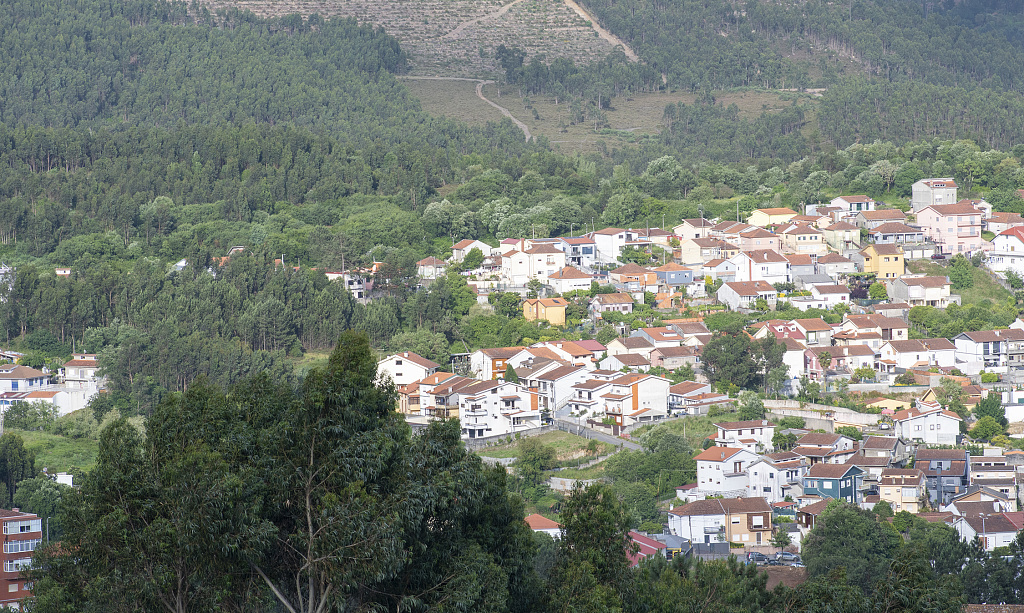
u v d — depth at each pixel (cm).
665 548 13950
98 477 6462
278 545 6247
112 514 6216
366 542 5900
